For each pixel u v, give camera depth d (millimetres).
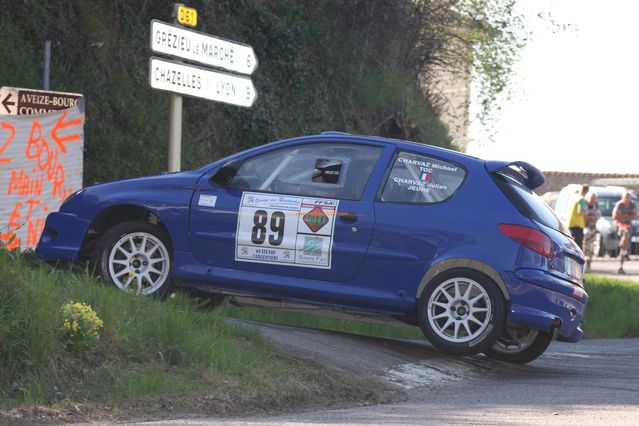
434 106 60844
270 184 22344
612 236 87750
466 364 22266
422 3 57719
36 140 26469
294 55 48438
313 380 17969
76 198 23094
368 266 21500
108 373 16156
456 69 61188
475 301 20953
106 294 18562
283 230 21906
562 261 21750
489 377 21438
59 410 14844
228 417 15422
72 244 22859
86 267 22531
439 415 15578
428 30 58500
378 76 55062
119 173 36688
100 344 16844
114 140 36906
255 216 22078
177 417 15219
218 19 45500
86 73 37562
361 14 54469
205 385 16547
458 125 61812
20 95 26219
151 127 39094
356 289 21547
